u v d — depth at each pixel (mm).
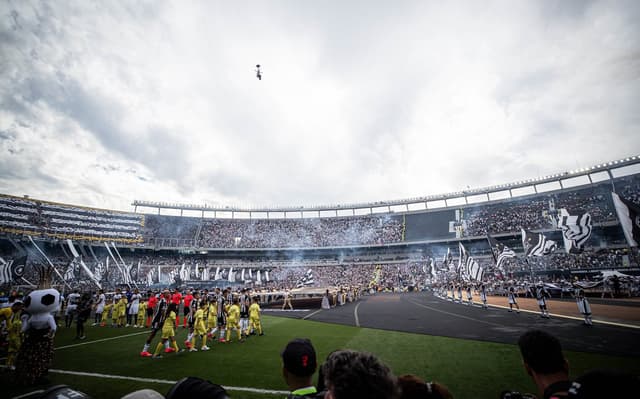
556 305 21625
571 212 49406
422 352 9633
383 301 32969
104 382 7207
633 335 10750
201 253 65500
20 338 8586
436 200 70812
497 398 5871
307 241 69625
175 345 10406
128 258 57375
